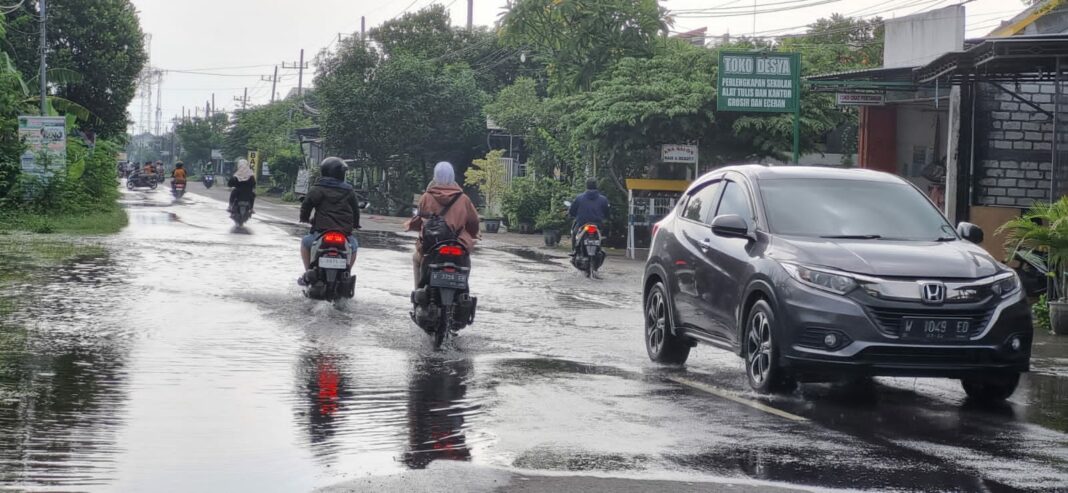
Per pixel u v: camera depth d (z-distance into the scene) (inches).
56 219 1045.2
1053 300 511.8
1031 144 772.0
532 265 810.8
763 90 956.0
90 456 223.9
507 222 1429.6
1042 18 850.8
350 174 2228.1
